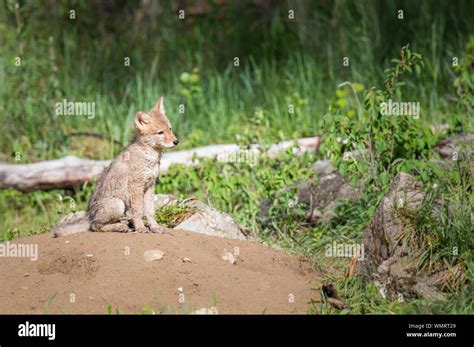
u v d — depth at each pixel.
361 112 13.62
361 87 14.63
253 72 18.45
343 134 11.61
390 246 9.70
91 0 20.02
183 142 15.80
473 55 15.17
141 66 18.30
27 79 16.58
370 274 9.88
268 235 12.19
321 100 16.61
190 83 17.64
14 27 18.31
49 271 9.40
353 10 18.86
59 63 18.17
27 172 14.39
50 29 18.83
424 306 9.18
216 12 20.22
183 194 12.84
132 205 10.34
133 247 9.52
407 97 16.23
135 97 17.28
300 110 16.16
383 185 11.16
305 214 12.36
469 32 17.81
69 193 14.59
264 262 10.15
